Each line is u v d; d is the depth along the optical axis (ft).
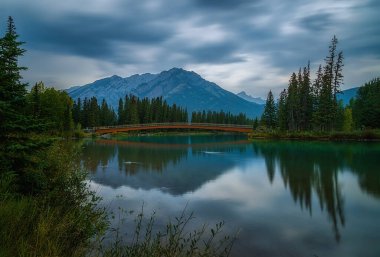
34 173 28.53
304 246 39.52
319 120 243.60
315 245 39.93
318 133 235.40
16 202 20.95
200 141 280.92
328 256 36.83
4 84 29.53
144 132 454.81
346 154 136.67
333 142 201.87
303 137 240.73
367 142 196.13
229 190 72.64
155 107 504.43
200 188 74.59
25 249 14.24
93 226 23.84
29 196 24.89
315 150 157.28
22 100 30.40
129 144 223.92
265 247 38.55
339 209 56.85
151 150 177.27
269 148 180.65
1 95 29.14
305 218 51.44
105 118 412.98
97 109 385.70
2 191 21.89
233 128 331.98
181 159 134.00
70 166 36.14
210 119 625.00
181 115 559.79
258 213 54.13
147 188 73.41
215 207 57.52
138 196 64.75
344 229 46.06
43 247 15.74
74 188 32.45
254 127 338.13
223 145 219.82
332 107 238.68
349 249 38.83
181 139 323.16
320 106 242.17
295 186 77.05
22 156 28.53
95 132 315.37
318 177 88.12
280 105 304.30
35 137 33.24
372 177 86.33
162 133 481.05
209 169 105.70
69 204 28.07
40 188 27.86
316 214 53.83
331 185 77.41
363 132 216.13
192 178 88.17
